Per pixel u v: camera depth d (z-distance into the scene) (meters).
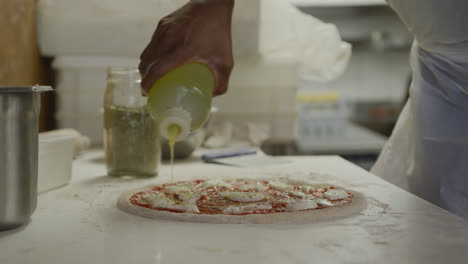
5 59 1.37
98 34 1.63
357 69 3.90
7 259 0.52
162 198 0.77
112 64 1.65
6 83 1.38
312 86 3.93
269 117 1.75
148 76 0.72
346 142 2.80
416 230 0.63
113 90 1.00
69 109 1.66
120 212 0.73
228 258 0.52
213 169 1.16
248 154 1.38
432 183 1.00
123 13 1.62
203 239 0.59
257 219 0.66
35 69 1.64
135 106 0.99
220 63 0.75
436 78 1.00
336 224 0.66
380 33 3.48
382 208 0.75
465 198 0.96
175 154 1.30
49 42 1.64
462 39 0.92
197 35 0.72
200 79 0.73
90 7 1.62
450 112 0.98
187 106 0.69
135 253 0.54
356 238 0.59
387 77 3.91
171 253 0.54
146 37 1.62
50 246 0.56
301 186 0.89
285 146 1.91
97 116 1.66
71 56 1.65
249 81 1.72
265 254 0.54
